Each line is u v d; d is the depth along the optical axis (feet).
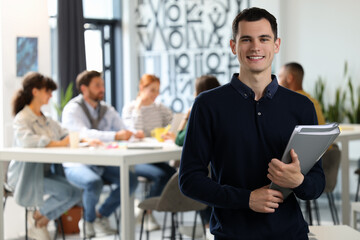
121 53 26.81
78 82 15.78
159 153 12.06
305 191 5.90
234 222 6.16
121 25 26.73
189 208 11.50
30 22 17.11
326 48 24.14
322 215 18.10
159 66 26.45
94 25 26.25
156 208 11.51
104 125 16.07
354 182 22.48
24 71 16.98
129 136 14.98
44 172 14.30
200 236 15.56
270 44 6.04
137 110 17.80
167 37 26.22
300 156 5.74
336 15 23.80
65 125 15.40
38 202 13.78
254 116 6.14
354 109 23.11
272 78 6.31
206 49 25.62
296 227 6.16
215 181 6.40
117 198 14.93
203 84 13.05
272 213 6.09
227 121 6.14
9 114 16.71
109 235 15.64
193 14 25.76
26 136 13.28
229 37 25.14
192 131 6.26
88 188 14.20
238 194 5.93
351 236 7.59
